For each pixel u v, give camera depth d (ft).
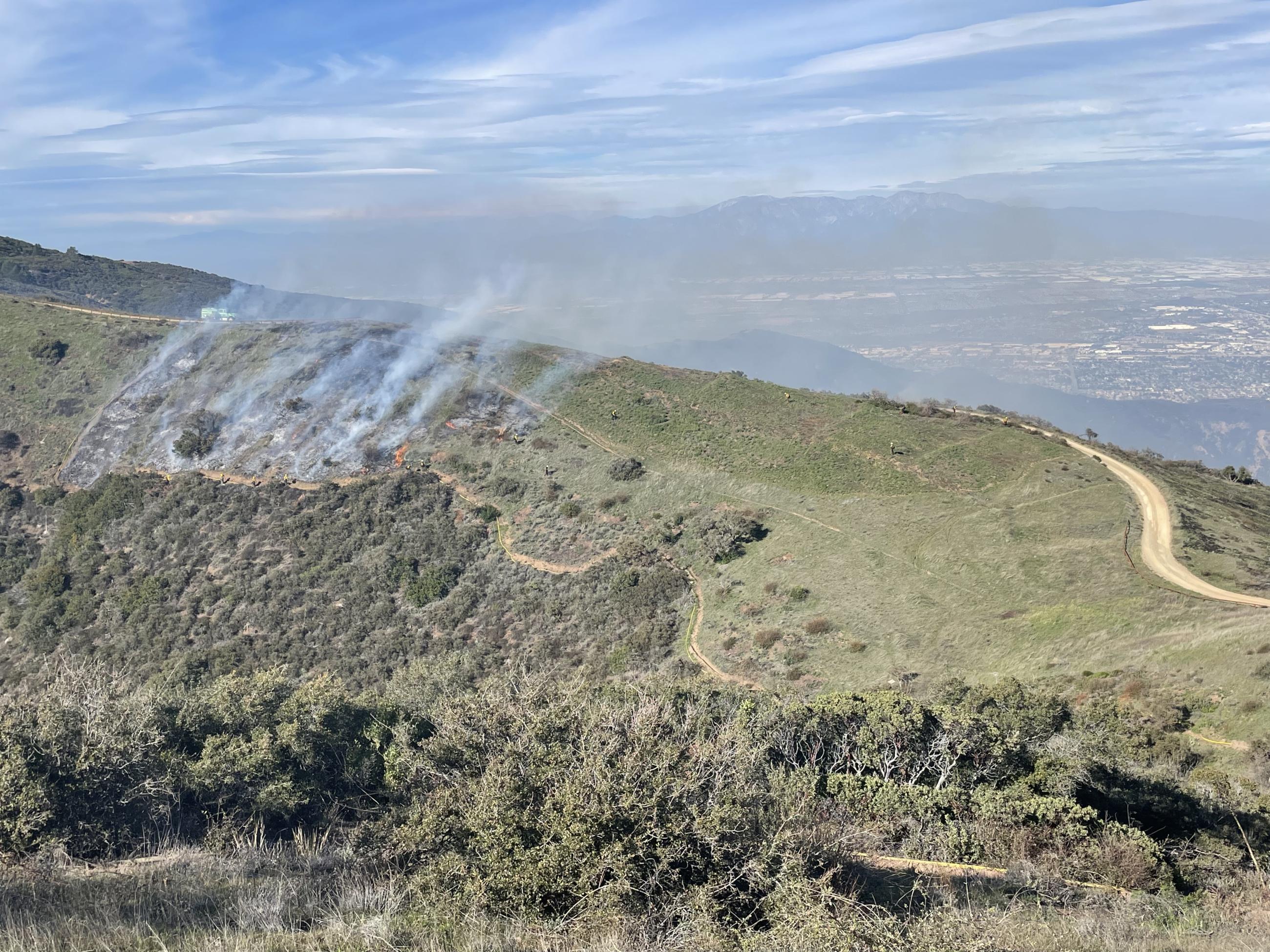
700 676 115.14
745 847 28.40
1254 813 51.11
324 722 49.70
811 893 26.76
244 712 49.62
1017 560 132.05
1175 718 77.41
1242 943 27.61
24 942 22.53
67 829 35.53
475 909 26.96
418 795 35.58
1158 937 28.81
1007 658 107.96
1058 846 40.98
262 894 27.81
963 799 45.37
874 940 25.18
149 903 27.04
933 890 33.55
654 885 27.07
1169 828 49.11
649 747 30.01
